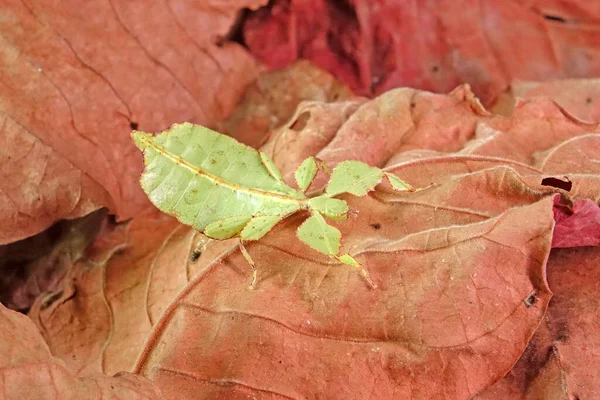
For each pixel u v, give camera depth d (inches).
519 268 14.0
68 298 15.3
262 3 16.5
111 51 15.6
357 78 17.3
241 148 14.5
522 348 13.9
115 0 15.6
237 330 14.1
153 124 15.8
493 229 14.2
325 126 15.6
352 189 14.4
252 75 16.9
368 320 14.0
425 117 15.5
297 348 14.0
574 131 15.4
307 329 14.0
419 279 14.1
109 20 15.6
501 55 17.4
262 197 14.4
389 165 15.1
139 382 13.6
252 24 17.0
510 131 15.4
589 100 16.3
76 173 15.1
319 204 14.4
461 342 13.9
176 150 14.2
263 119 16.7
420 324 13.9
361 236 14.4
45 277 15.5
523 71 17.4
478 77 17.3
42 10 15.1
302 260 14.3
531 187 14.4
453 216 14.5
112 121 15.5
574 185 14.6
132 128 15.7
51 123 15.1
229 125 16.6
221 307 14.2
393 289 14.1
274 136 16.1
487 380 13.9
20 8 15.0
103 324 15.1
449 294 14.0
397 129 15.4
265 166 14.5
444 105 15.6
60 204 15.0
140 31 15.8
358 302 14.1
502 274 14.0
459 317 13.9
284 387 13.9
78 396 13.1
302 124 15.9
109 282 15.3
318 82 17.1
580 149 15.1
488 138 15.3
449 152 15.3
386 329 14.0
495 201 14.5
